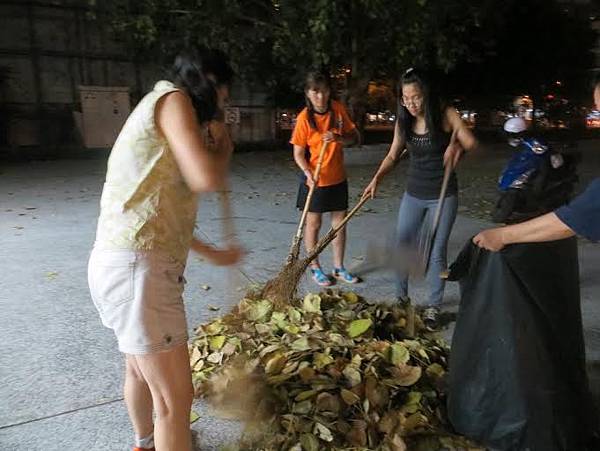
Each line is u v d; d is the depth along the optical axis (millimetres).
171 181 1863
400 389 2602
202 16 11500
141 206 1838
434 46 11531
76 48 14359
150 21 11469
